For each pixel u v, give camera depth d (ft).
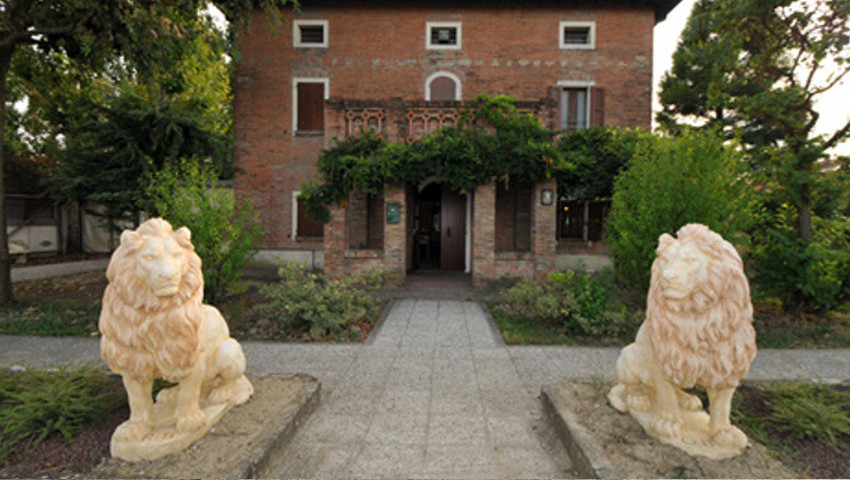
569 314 21.36
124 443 8.80
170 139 31.40
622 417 10.53
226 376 10.80
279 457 9.88
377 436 11.09
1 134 27.40
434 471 9.57
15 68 35.42
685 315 8.48
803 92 21.54
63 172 32.68
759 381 13.73
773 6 22.06
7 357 17.37
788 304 23.03
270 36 44.01
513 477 9.34
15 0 25.82
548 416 11.87
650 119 42.83
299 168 44.27
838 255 20.75
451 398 13.47
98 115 32.55
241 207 24.18
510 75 43.06
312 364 16.56
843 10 20.75
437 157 31.01
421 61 43.45
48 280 36.35
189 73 41.04
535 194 33.01
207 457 8.80
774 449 9.49
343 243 33.17
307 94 44.16
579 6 42.80
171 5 26.55
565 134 38.06
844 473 8.65
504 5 42.98
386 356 17.56
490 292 31.32
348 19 43.70
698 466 8.43
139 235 8.55
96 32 26.48
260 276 38.01
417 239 42.06
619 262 21.91
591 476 8.48
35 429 9.99
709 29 26.07
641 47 42.86
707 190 18.54
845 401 11.78
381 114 33.30
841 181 21.43
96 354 17.81
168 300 8.58
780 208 23.09
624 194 21.66
